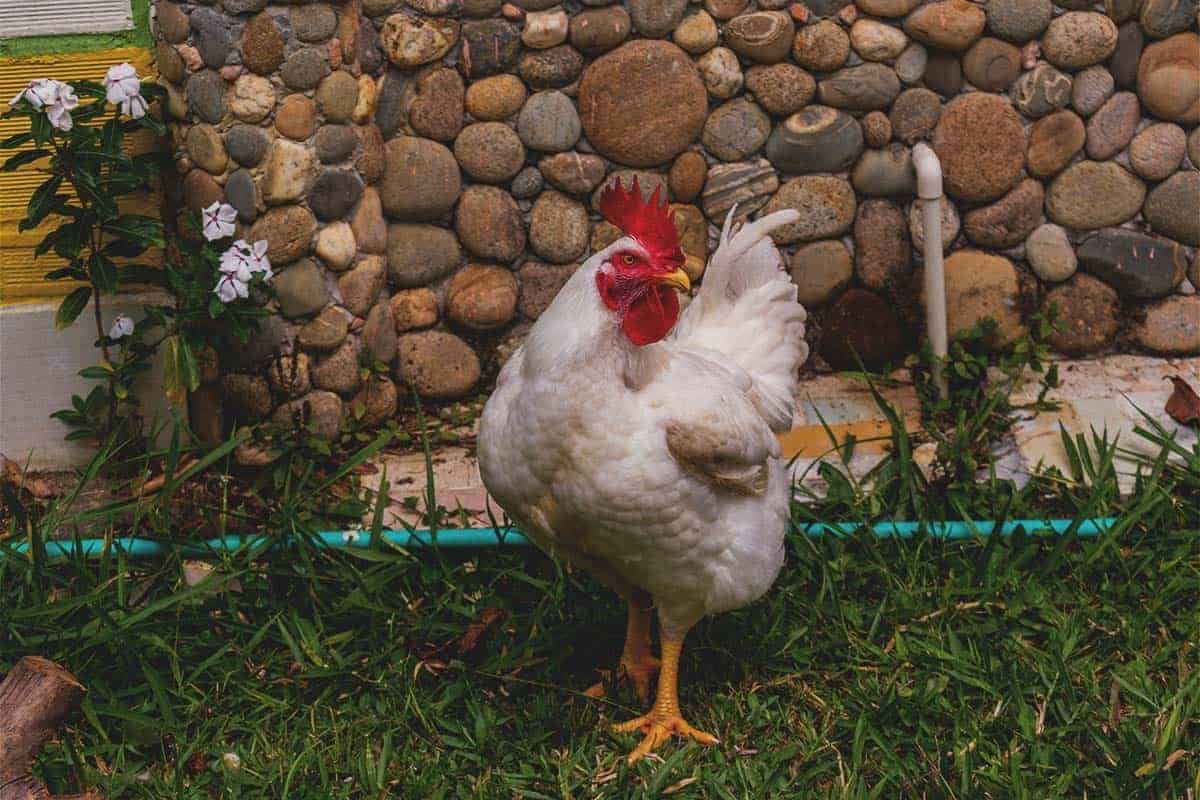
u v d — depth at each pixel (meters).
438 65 2.49
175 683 2.13
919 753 2.04
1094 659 2.15
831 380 2.63
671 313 1.91
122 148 2.35
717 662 2.19
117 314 2.41
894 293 2.62
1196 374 2.59
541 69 2.50
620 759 2.05
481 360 2.60
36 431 2.45
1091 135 2.57
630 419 1.91
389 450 2.51
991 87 2.56
